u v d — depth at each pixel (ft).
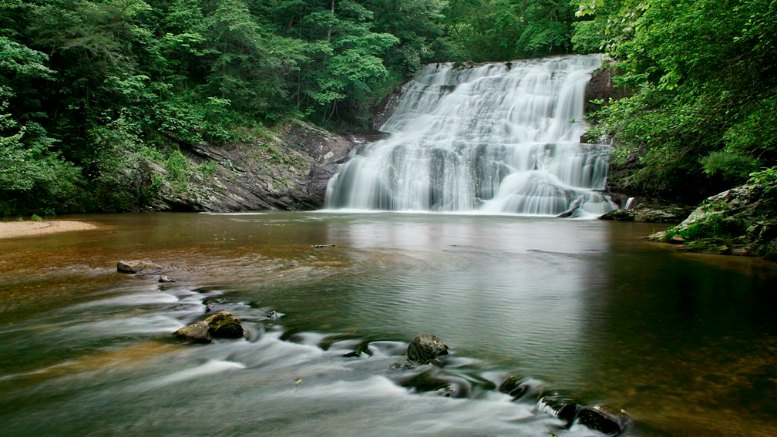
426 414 9.89
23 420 9.84
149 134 82.02
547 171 82.12
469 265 28.45
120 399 10.79
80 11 71.87
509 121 103.81
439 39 137.69
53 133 70.85
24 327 15.97
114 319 16.85
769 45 23.91
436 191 86.58
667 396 10.46
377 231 48.93
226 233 45.14
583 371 11.93
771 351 13.43
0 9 67.72
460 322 16.38
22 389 11.33
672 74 28.30
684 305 18.93
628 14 32.07
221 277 24.08
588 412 9.46
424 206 86.89
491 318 16.92
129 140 75.15
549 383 11.14
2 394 11.05
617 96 89.76
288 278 23.94
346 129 115.44
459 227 54.34
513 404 10.36
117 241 38.42
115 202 72.43
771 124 30.12
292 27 112.16
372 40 111.34
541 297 20.25
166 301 19.26
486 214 77.25
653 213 63.62
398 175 89.04
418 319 16.74
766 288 22.21
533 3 138.31
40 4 71.67
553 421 9.57
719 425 9.18
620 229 52.60
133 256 30.60
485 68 120.57
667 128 35.76
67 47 67.82
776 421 9.33
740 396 10.46
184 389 11.28
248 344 14.33
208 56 96.22
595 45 89.40
